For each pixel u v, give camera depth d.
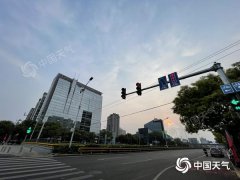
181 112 14.06
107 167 12.56
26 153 20.27
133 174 10.30
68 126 98.19
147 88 9.53
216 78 12.99
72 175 9.10
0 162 11.99
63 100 107.62
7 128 69.12
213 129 14.97
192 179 9.13
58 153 21.20
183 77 8.24
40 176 8.46
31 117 118.44
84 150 23.83
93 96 126.25
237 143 14.35
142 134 102.44
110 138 103.12
